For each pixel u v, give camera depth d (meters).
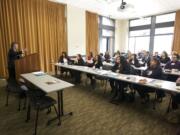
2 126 2.28
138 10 7.05
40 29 5.81
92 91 4.11
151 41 8.28
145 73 3.62
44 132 2.13
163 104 3.20
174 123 2.41
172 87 2.36
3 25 4.90
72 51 7.03
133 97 3.36
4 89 3.97
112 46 9.43
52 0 6.00
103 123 2.40
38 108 1.98
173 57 4.55
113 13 7.80
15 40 5.21
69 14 6.64
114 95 3.62
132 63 4.90
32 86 2.52
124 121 2.47
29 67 3.28
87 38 7.57
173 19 7.29
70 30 6.81
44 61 6.12
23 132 2.14
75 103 3.24
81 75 5.48
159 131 2.19
